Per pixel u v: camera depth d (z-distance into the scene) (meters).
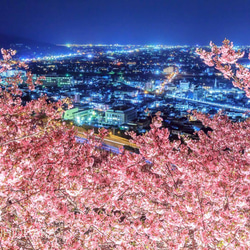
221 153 8.09
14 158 5.95
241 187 5.95
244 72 5.97
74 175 6.47
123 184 6.63
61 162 7.13
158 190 6.22
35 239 6.34
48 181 6.45
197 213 5.60
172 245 5.93
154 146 5.97
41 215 6.27
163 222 6.39
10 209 6.34
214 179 5.94
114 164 6.55
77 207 6.47
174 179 6.40
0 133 7.31
